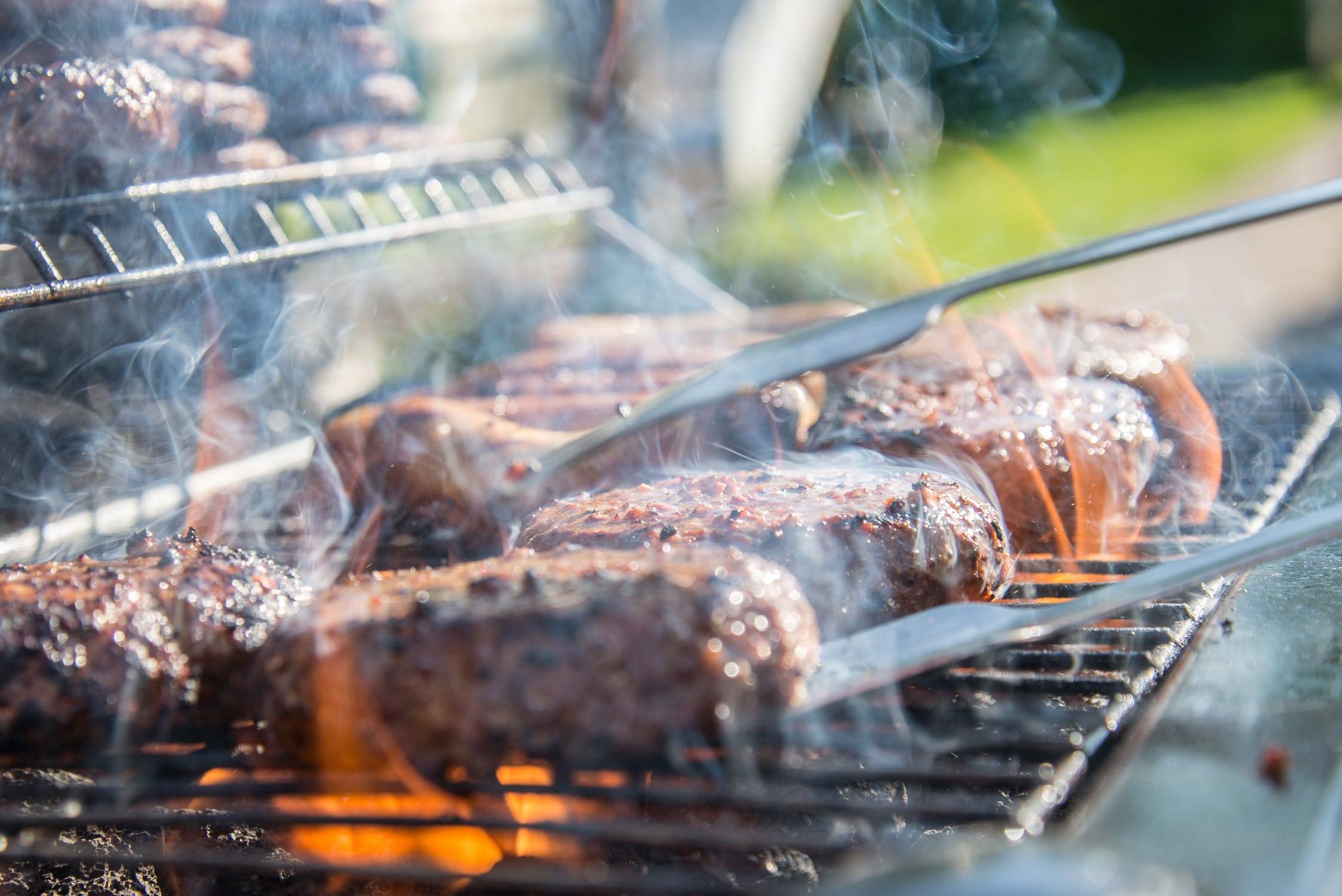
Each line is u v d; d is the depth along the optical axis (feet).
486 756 2.80
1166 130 31.04
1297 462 5.52
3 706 3.01
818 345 4.07
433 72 13.41
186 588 3.34
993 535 4.05
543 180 8.64
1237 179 23.27
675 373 6.27
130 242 5.48
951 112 30.09
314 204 6.29
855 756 3.21
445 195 7.60
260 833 3.95
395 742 2.80
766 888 3.43
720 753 2.85
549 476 4.47
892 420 4.99
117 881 3.75
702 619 2.77
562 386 6.15
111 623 3.15
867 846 2.57
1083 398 5.19
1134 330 6.34
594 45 10.94
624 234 9.09
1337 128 27.81
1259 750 2.58
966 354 5.98
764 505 3.91
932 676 3.50
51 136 4.77
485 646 2.76
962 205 23.03
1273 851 2.16
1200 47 38.96
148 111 5.08
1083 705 3.37
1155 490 5.32
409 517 5.18
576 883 2.56
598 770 2.83
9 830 2.83
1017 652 3.64
